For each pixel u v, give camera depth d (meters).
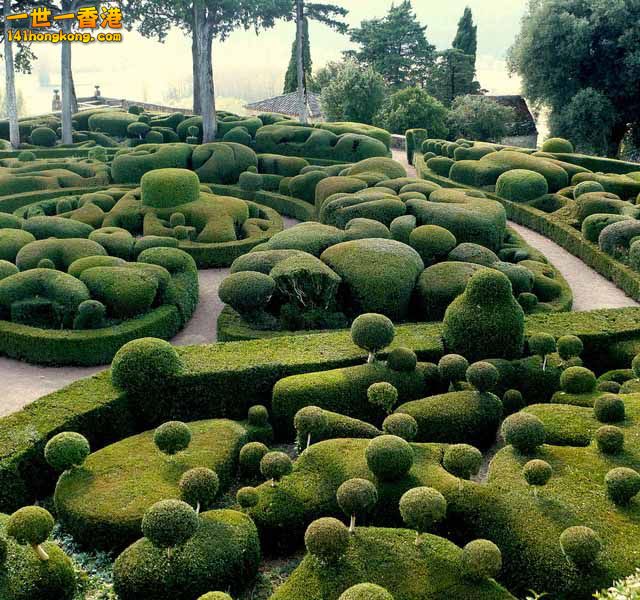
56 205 27.02
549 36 43.62
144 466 10.25
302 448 11.27
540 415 11.33
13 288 16.42
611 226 20.98
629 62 41.81
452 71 60.34
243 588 8.72
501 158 31.38
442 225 20.05
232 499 10.42
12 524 7.72
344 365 13.12
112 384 12.42
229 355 13.28
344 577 7.90
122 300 16.36
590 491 9.25
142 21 51.38
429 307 16.34
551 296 18.05
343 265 16.83
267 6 43.31
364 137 36.72
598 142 44.53
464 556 7.79
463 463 9.25
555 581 8.05
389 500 9.44
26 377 14.90
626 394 11.95
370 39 65.88
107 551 9.20
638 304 18.41
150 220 24.69
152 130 43.25
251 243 23.50
